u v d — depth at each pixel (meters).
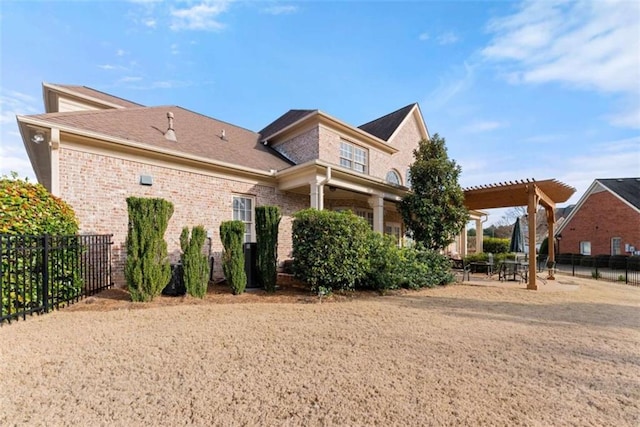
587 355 3.91
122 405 2.60
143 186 8.38
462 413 2.56
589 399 2.83
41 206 5.57
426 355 3.81
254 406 2.62
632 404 2.76
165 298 6.85
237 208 10.48
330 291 7.66
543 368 3.49
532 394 2.90
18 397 2.70
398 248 9.31
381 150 15.64
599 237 24.52
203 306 6.29
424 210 11.73
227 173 10.12
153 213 6.64
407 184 17.23
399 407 2.63
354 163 14.20
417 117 18.08
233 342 4.16
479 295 8.33
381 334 4.61
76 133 7.14
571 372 3.40
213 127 13.49
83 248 6.43
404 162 17.11
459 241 20.56
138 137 8.67
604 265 22.31
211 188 9.76
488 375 3.28
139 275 6.42
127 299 6.59
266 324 5.06
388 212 16.27
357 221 8.02
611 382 3.18
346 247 7.68
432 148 12.51
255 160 11.57
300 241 7.78
